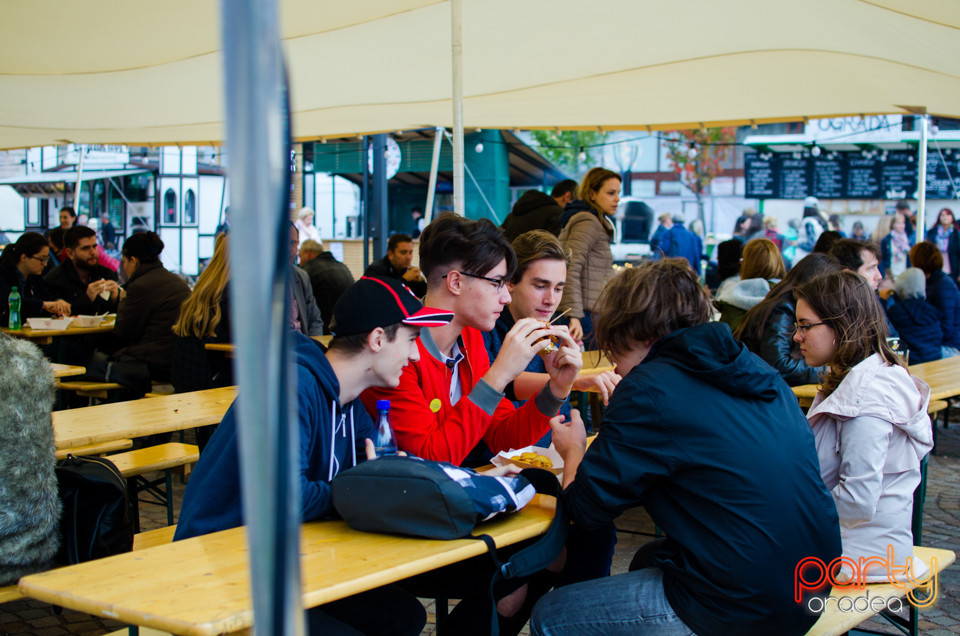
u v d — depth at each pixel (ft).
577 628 6.40
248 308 2.19
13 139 31.94
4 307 21.21
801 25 17.78
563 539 6.49
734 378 6.30
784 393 6.71
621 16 17.56
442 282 8.34
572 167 53.98
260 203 2.16
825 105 24.54
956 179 45.85
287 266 2.24
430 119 27.40
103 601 4.64
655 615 6.20
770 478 6.10
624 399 6.32
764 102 24.47
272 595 2.30
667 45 19.33
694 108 25.46
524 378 10.37
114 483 7.96
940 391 13.09
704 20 17.76
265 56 2.15
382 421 7.53
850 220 48.03
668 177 52.34
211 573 5.12
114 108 25.07
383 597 7.57
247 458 2.26
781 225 49.62
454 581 8.07
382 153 43.91
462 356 8.80
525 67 20.93
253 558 2.31
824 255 13.52
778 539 6.01
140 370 18.21
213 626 4.31
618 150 52.95
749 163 49.78
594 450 6.34
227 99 2.15
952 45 17.60
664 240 42.09
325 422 6.73
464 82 22.22
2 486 7.07
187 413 11.58
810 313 8.16
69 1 15.35
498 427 8.86
